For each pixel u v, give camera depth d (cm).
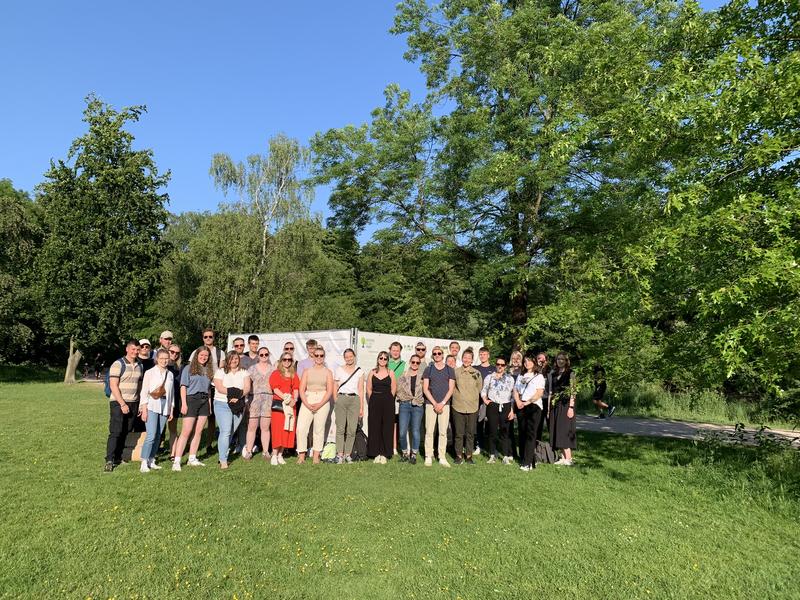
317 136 1647
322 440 915
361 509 626
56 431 1116
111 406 800
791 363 666
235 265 2742
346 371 938
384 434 936
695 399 872
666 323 870
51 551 464
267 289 2741
